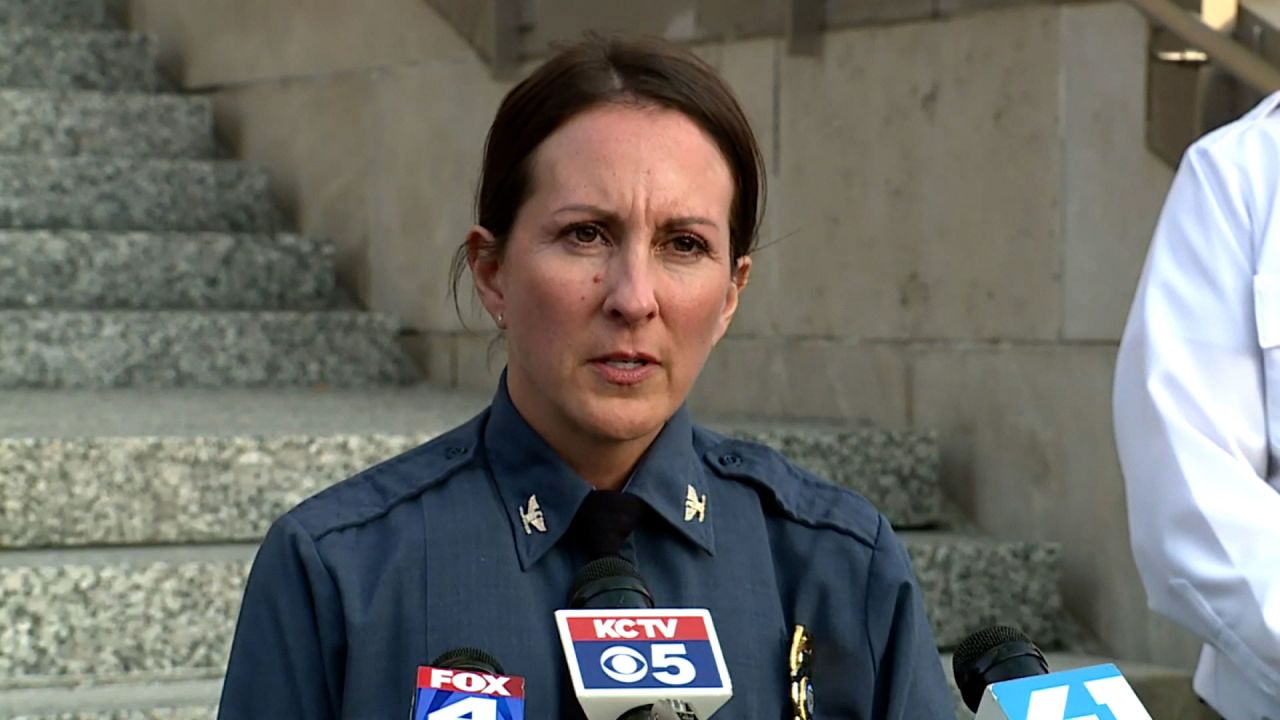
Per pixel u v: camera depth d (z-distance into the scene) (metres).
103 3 7.86
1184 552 2.16
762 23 5.08
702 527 1.65
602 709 1.42
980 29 4.46
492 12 5.78
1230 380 2.20
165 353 5.67
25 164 6.32
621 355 1.54
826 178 4.92
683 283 1.55
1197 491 2.15
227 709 1.59
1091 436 4.18
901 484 4.49
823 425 4.75
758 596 1.64
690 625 1.48
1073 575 4.22
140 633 3.50
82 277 5.94
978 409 4.48
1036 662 1.59
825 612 1.66
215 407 4.90
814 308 4.97
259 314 5.83
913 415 4.67
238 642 1.61
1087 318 4.19
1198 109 3.88
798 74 4.99
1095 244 4.16
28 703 3.21
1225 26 3.64
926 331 4.62
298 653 1.58
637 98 1.56
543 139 1.56
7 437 3.85
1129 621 4.09
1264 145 2.28
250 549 3.81
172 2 7.52
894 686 1.66
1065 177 4.24
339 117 6.59
